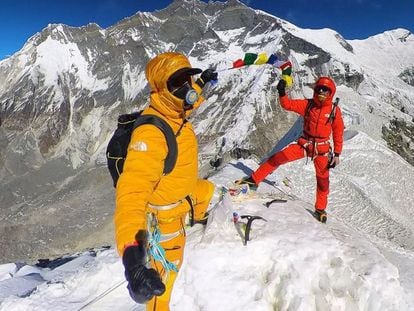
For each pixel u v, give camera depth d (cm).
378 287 527
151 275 247
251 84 16200
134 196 288
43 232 11256
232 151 13100
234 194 714
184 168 341
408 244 1582
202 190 416
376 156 2083
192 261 562
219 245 579
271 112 15025
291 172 1508
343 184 1802
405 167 2080
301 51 17712
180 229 376
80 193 13838
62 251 10356
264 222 634
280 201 717
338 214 1662
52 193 14475
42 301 553
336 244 588
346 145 2120
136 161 301
